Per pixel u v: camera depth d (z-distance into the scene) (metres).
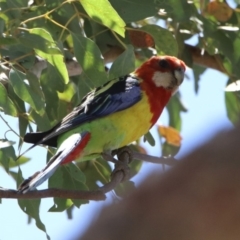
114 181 7.52
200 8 10.45
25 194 5.57
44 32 7.84
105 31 10.20
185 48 10.82
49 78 8.71
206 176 2.02
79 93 8.80
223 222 1.98
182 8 9.54
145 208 2.03
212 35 10.27
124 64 8.48
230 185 1.99
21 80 7.74
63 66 8.12
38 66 9.30
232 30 10.17
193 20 10.40
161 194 2.03
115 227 2.01
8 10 8.17
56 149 8.52
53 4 8.59
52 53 7.86
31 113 8.56
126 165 7.99
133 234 2.00
